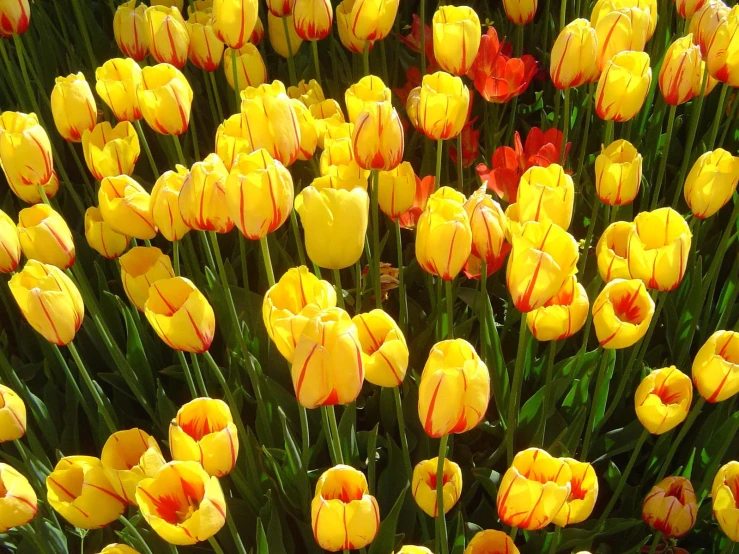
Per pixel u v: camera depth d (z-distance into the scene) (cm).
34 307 65
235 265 104
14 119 80
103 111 128
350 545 55
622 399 89
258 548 70
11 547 80
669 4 124
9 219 72
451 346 55
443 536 62
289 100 72
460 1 142
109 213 73
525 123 123
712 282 91
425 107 80
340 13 105
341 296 76
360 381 55
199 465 51
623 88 82
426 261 66
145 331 94
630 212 104
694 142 121
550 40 137
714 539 79
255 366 82
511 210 72
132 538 70
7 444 91
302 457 79
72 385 86
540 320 64
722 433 79
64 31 134
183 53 99
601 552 77
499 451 81
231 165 77
